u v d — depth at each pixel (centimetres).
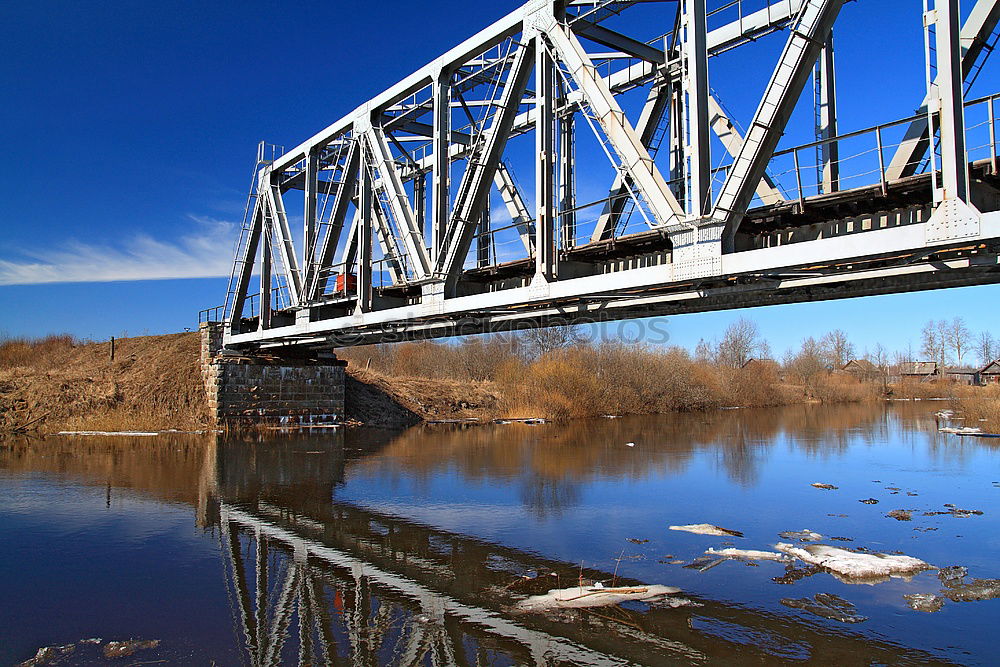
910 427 3725
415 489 1755
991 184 870
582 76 1159
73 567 1067
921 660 732
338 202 1953
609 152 1148
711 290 1094
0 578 1012
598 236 1462
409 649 769
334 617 867
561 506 1554
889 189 900
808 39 875
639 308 1341
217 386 3075
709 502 1599
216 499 1595
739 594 948
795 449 2684
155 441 2691
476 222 1420
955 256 855
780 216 1059
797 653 754
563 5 1232
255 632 816
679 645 777
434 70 1553
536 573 1051
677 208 1012
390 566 1087
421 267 1584
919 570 1057
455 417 4206
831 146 1122
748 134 923
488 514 1468
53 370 3528
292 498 1620
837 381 8606
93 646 771
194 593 954
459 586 990
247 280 2953
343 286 1917
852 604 910
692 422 4181
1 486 1727
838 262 855
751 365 6881
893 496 1683
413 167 2189
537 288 1255
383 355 6606
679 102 1345
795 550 1163
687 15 992
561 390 4628
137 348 3709
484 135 1733
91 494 1633
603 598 936
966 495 1695
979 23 896
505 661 737
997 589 968
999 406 3712
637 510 1512
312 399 3341
